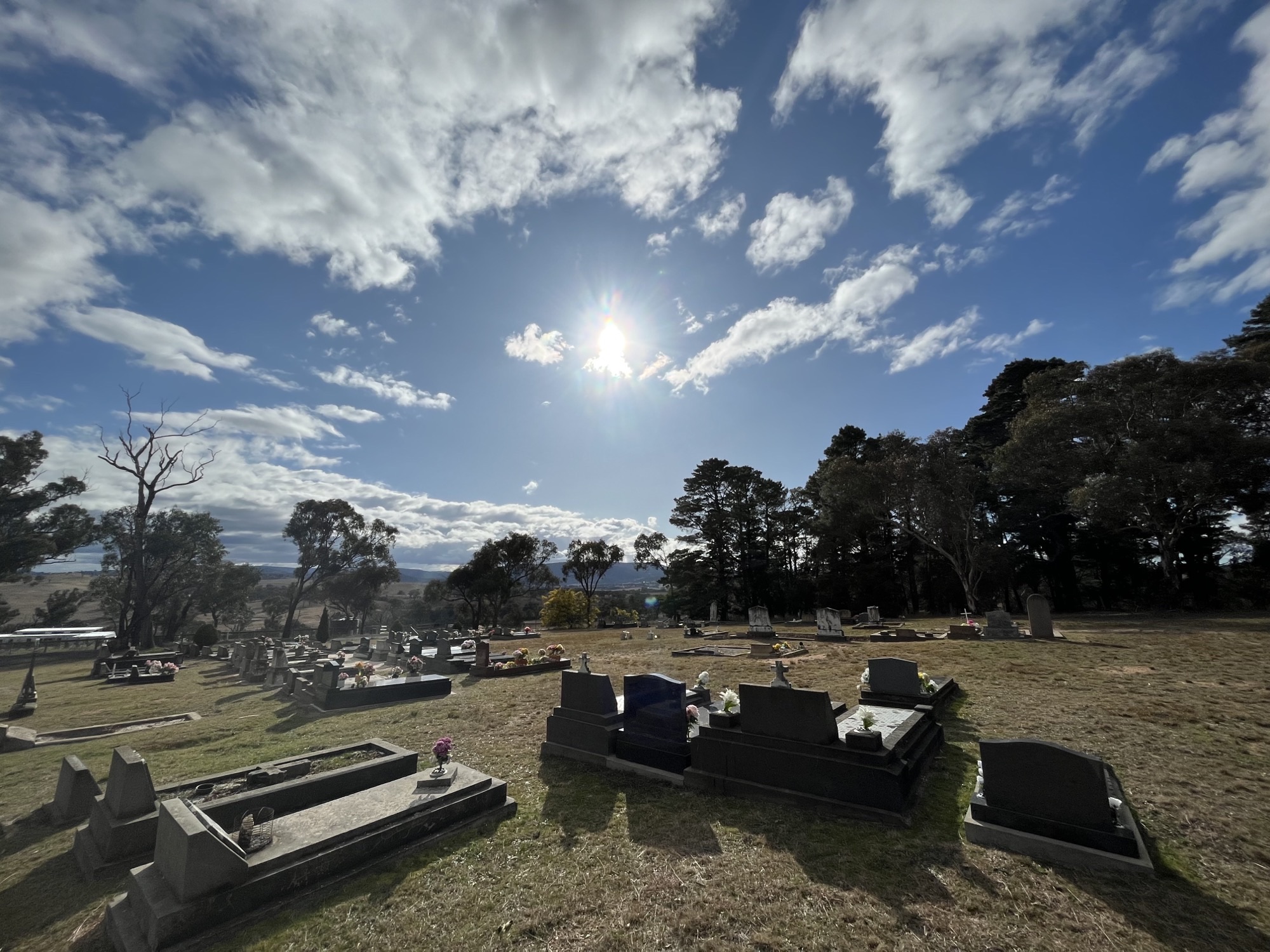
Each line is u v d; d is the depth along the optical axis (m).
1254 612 23.56
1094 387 27.70
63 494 36.81
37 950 4.02
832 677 12.68
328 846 4.74
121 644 33.16
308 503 49.66
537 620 62.72
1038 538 37.78
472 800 5.80
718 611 44.41
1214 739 7.16
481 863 4.96
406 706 11.97
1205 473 22.48
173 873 4.15
